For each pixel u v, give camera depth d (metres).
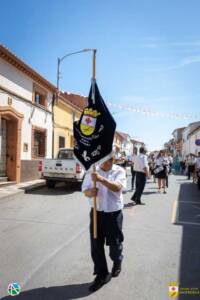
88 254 5.03
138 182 9.74
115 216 3.88
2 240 5.76
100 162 3.73
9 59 12.88
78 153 3.94
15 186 12.98
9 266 4.51
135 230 6.59
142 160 9.63
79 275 4.21
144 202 10.29
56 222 7.19
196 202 10.59
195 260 4.86
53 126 18.52
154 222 7.39
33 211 8.46
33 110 15.64
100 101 3.88
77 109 23.30
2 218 7.57
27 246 5.42
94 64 3.89
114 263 4.09
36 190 12.72
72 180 12.65
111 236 3.91
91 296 3.63
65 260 4.76
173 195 12.30
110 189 3.75
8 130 14.02
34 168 15.89
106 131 3.79
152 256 5.00
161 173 12.84
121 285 3.92
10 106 13.12
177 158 32.22
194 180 17.83
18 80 13.99
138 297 3.62
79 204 9.61
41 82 16.30
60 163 12.74
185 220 7.70
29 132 15.32
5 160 13.96
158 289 3.83
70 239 5.85
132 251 5.22
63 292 3.72
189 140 45.81
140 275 4.23
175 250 5.33
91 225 3.92
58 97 18.78
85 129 3.90
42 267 4.47
